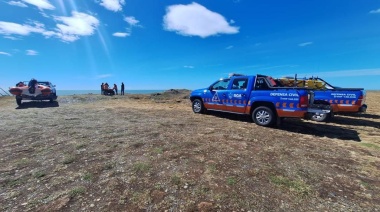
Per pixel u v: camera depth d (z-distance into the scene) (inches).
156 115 368.8
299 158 169.8
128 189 116.7
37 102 623.8
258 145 199.9
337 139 237.5
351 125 318.3
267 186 123.0
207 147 187.5
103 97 745.6
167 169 141.3
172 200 107.1
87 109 448.1
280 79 442.6
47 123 286.4
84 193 112.8
